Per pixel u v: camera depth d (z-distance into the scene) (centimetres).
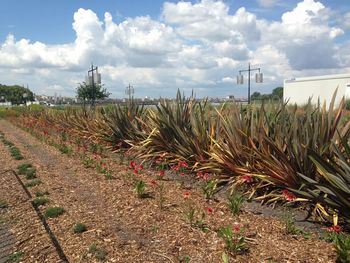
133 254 410
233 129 674
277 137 595
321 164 471
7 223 536
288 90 4134
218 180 675
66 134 1577
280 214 531
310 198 521
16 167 973
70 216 541
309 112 598
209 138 774
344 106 597
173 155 849
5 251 440
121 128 1141
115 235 462
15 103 9788
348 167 457
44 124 2061
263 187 609
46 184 756
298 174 508
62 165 974
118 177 785
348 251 362
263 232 459
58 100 6256
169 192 646
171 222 496
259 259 387
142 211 546
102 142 1238
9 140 1706
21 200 647
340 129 552
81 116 1620
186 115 881
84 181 765
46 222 524
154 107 1097
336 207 477
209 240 434
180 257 398
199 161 765
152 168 873
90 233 471
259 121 638
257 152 610
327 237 435
